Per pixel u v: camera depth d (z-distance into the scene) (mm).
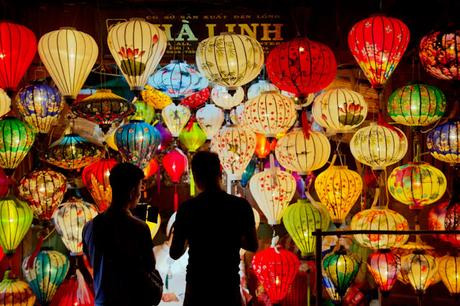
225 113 6758
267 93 5867
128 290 4172
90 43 5328
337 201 5754
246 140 6000
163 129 6844
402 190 5785
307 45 5281
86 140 5699
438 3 6613
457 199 5914
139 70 5328
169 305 6125
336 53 6656
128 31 5230
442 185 5746
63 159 5535
